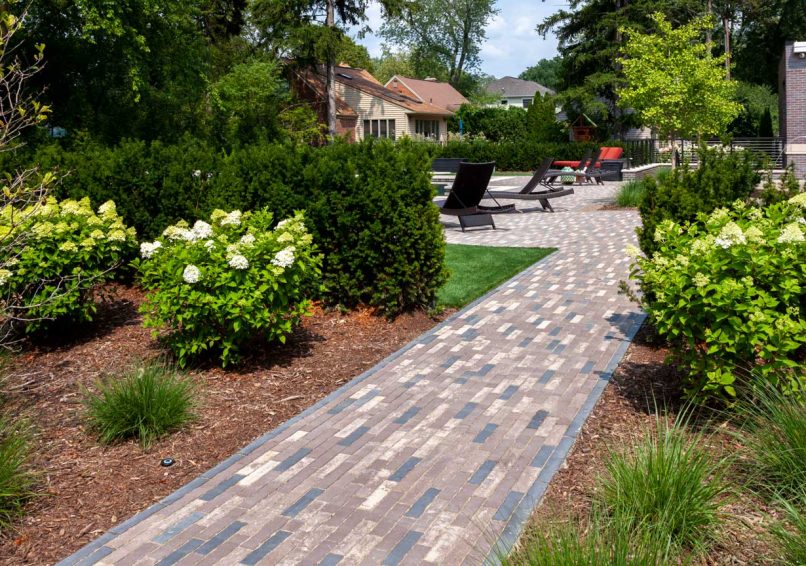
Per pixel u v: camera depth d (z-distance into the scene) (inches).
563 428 178.1
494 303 306.0
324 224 289.0
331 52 1476.4
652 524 124.1
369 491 149.9
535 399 198.5
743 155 257.6
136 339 267.9
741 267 169.3
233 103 1208.2
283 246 236.8
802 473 135.2
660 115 713.0
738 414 166.6
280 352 248.2
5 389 214.7
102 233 267.7
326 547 129.4
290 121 1488.7
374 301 283.9
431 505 143.1
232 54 1557.6
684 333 170.9
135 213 332.5
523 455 163.9
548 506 139.8
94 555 129.6
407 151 286.8
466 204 543.5
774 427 147.9
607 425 179.3
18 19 200.8
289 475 158.7
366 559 125.1
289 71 1579.7
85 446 179.8
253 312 224.7
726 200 245.6
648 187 259.9
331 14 1501.0
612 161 1162.6
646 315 277.4
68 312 264.2
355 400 202.8
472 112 1937.7
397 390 209.8
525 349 243.9
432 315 286.8
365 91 1909.4
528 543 120.2
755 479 141.9
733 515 130.9
